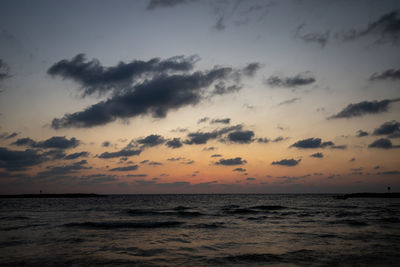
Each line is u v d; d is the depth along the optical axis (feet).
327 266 34.24
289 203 264.52
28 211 148.66
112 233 63.36
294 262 36.17
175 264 35.32
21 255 40.37
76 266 34.58
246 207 187.42
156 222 83.35
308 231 65.00
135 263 35.88
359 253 41.11
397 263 35.63
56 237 57.00
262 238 55.52
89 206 216.54
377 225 75.77
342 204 231.30
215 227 74.74
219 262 36.24
